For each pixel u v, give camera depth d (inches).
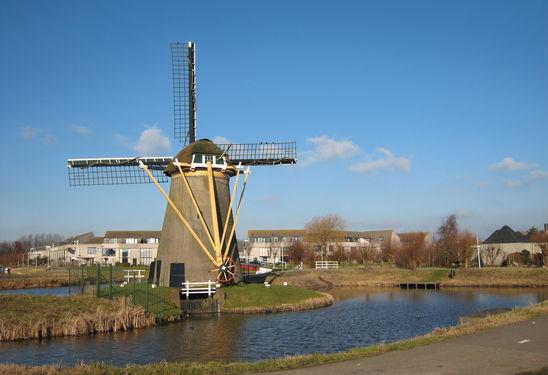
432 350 610.2
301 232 5137.8
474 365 526.9
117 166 1879.9
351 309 1636.3
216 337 1099.3
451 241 3486.7
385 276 2800.2
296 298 1662.2
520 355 568.7
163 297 1432.1
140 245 4790.8
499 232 3927.2
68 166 1839.3
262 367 556.7
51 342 1021.8
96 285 1486.2
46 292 2144.4
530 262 3289.9
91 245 4899.1
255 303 1535.4
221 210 1736.0
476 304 1796.3
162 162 1857.8
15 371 567.2
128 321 1203.2
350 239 5221.5
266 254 5049.2
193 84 1940.2
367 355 600.7
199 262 1633.9
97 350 951.0
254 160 1879.9
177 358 888.3
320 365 554.3
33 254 6097.4
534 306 1037.8
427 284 2576.3
